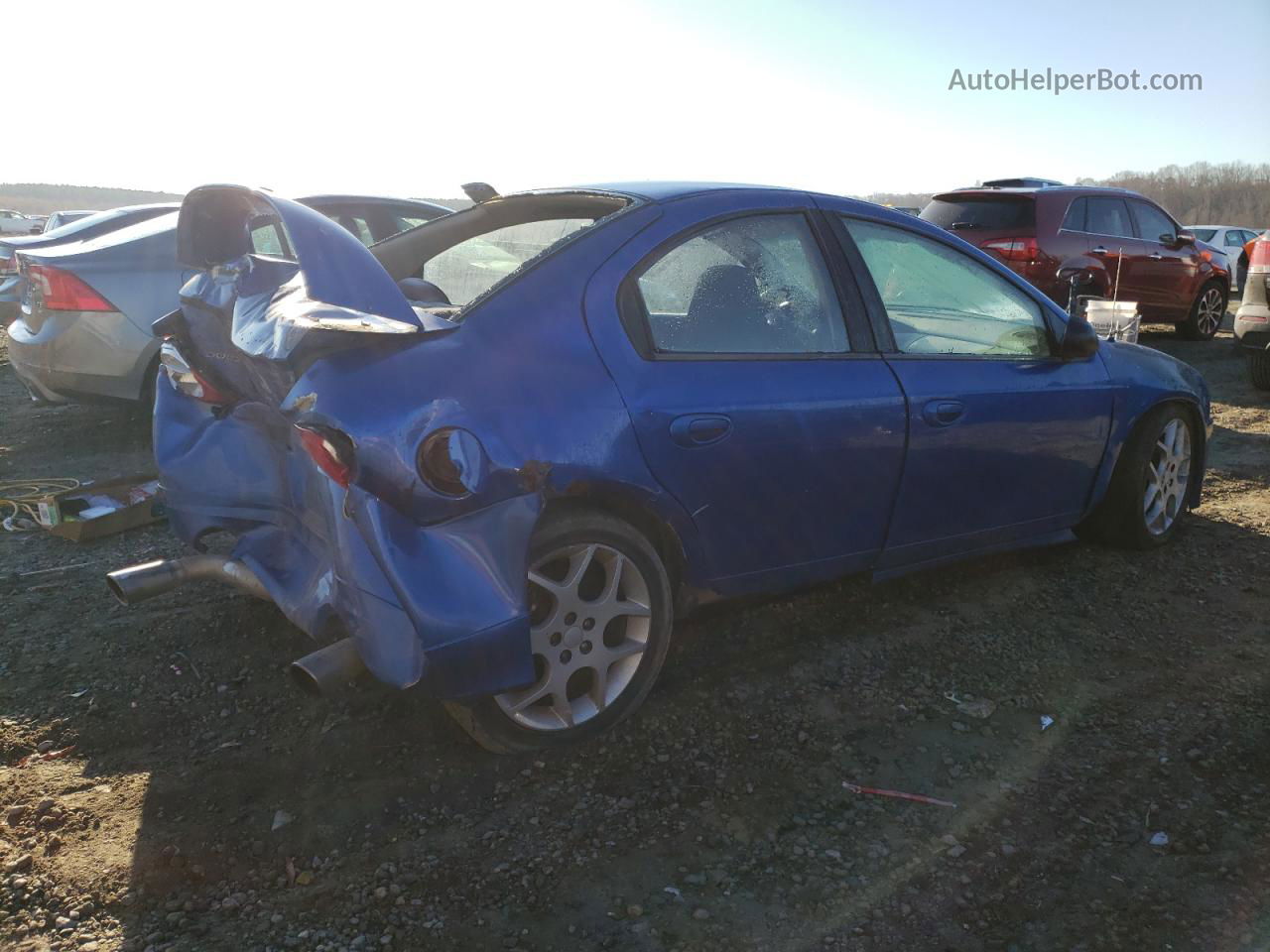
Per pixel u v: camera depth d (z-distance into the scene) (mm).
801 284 2984
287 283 2461
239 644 3221
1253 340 7758
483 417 2275
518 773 2535
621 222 2713
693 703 2889
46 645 3199
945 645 3285
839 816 2383
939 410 3156
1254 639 3352
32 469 5426
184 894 2084
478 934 1987
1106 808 2416
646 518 2691
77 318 5270
